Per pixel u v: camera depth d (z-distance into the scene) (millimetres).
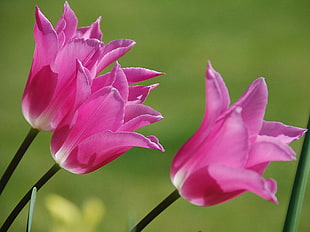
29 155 9445
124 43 1710
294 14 15648
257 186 1529
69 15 1772
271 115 11812
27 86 1754
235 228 8695
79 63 1628
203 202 1663
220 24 15336
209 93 1617
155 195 8984
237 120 1578
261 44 14484
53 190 8883
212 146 1631
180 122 10820
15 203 8453
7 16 14656
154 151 9750
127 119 1715
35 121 1741
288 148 1567
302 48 14289
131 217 1735
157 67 13258
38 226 7961
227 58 13750
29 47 13523
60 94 1728
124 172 9336
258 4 16047
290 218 1594
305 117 11812
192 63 13508
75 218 3498
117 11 15688
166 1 16016
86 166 1713
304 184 1595
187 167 1662
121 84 1704
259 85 1616
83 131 1695
